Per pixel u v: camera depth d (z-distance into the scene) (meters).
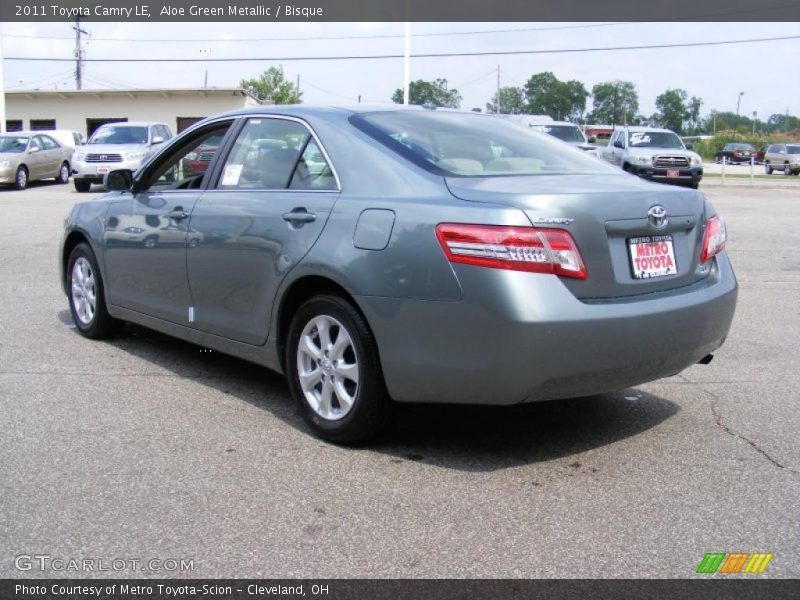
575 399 4.93
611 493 3.61
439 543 3.14
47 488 3.58
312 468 3.84
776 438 4.30
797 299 8.07
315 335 4.21
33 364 5.53
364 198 3.98
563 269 3.55
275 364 4.48
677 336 3.88
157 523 3.28
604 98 102.62
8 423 4.38
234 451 4.03
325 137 4.37
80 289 6.24
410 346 3.70
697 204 4.19
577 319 3.52
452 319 3.57
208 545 3.11
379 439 4.21
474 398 3.61
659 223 3.88
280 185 4.50
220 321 4.78
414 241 3.68
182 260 5.00
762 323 7.01
